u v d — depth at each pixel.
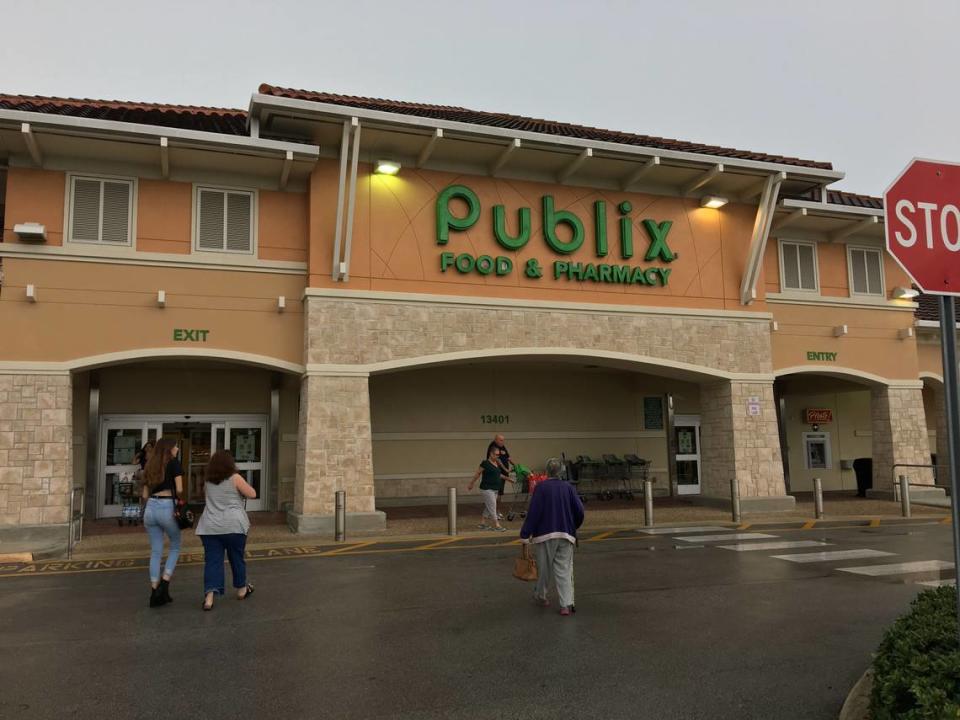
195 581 9.31
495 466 14.38
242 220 14.79
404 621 7.21
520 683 5.45
